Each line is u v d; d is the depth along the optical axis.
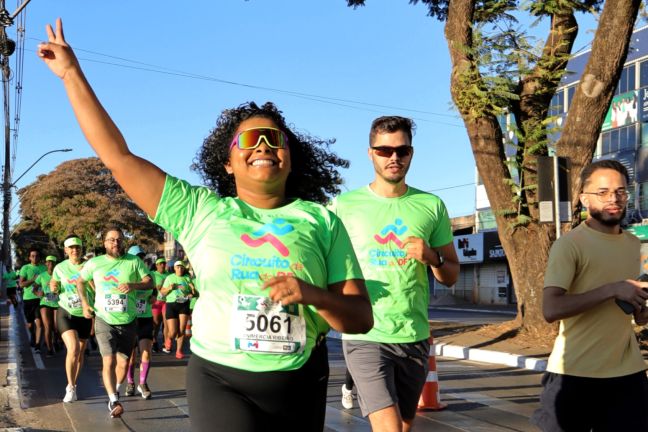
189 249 2.90
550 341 13.94
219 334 2.77
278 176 2.94
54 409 8.19
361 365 4.68
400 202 5.03
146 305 9.05
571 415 3.75
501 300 40.75
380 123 5.07
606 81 13.26
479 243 40.50
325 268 2.89
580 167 13.51
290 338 2.79
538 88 14.25
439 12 16.81
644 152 30.17
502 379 10.63
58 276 9.16
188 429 7.13
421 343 4.81
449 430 7.01
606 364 3.65
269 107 3.18
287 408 2.80
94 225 51.69
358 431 6.91
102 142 2.84
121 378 7.88
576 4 13.50
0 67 18.64
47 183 53.84
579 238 3.80
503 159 14.58
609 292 3.54
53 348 14.71
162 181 2.88
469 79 13.95
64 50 2.89
